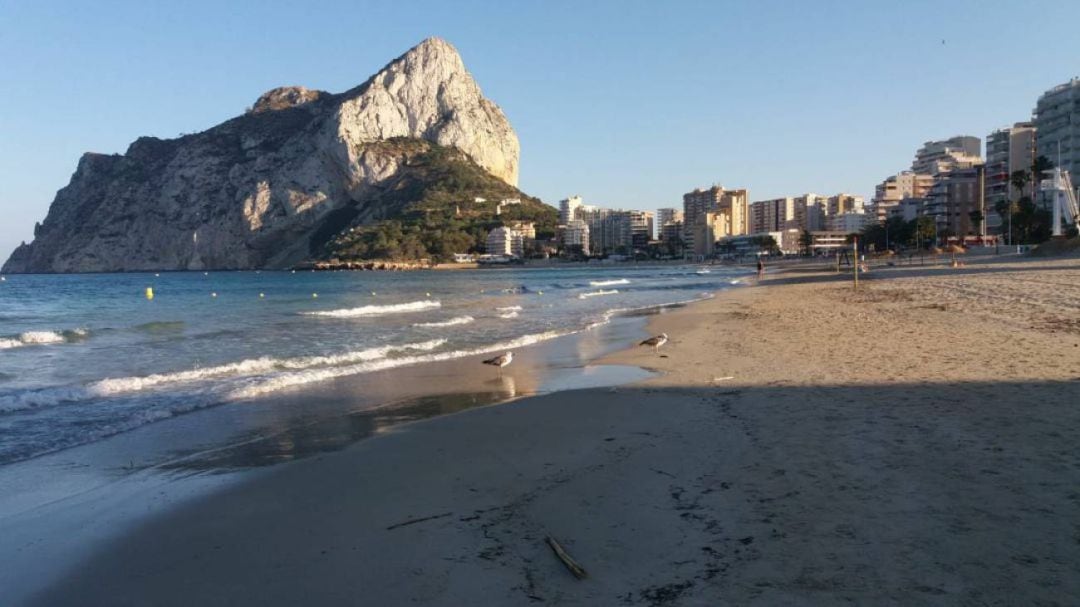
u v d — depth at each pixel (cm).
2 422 1065
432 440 909
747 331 2047
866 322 2041
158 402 1215
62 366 1673
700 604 416
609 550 509
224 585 497
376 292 6400
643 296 4716
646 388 1206
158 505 684
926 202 13888
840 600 409
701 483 648
